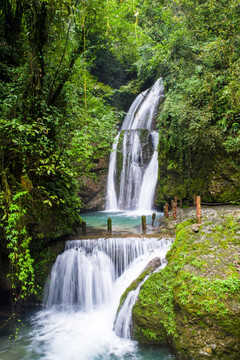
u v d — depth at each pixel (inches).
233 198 390.6
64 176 289.1
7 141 220.1
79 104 335.6
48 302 269.6
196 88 416.2
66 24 300.8
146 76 764.6
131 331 203.6
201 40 470.3
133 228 366.3
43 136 229.8
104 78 904.3
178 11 512.7
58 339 217.3
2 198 199.2
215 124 404.2
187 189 468.4
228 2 411.5
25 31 295.4
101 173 652.1
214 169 416.5
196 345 161.5
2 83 245.6
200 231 237.3
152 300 200.4
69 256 287.0
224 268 186.2
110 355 193.0
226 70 391.9
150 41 557.0
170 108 461.7
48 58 285.4
